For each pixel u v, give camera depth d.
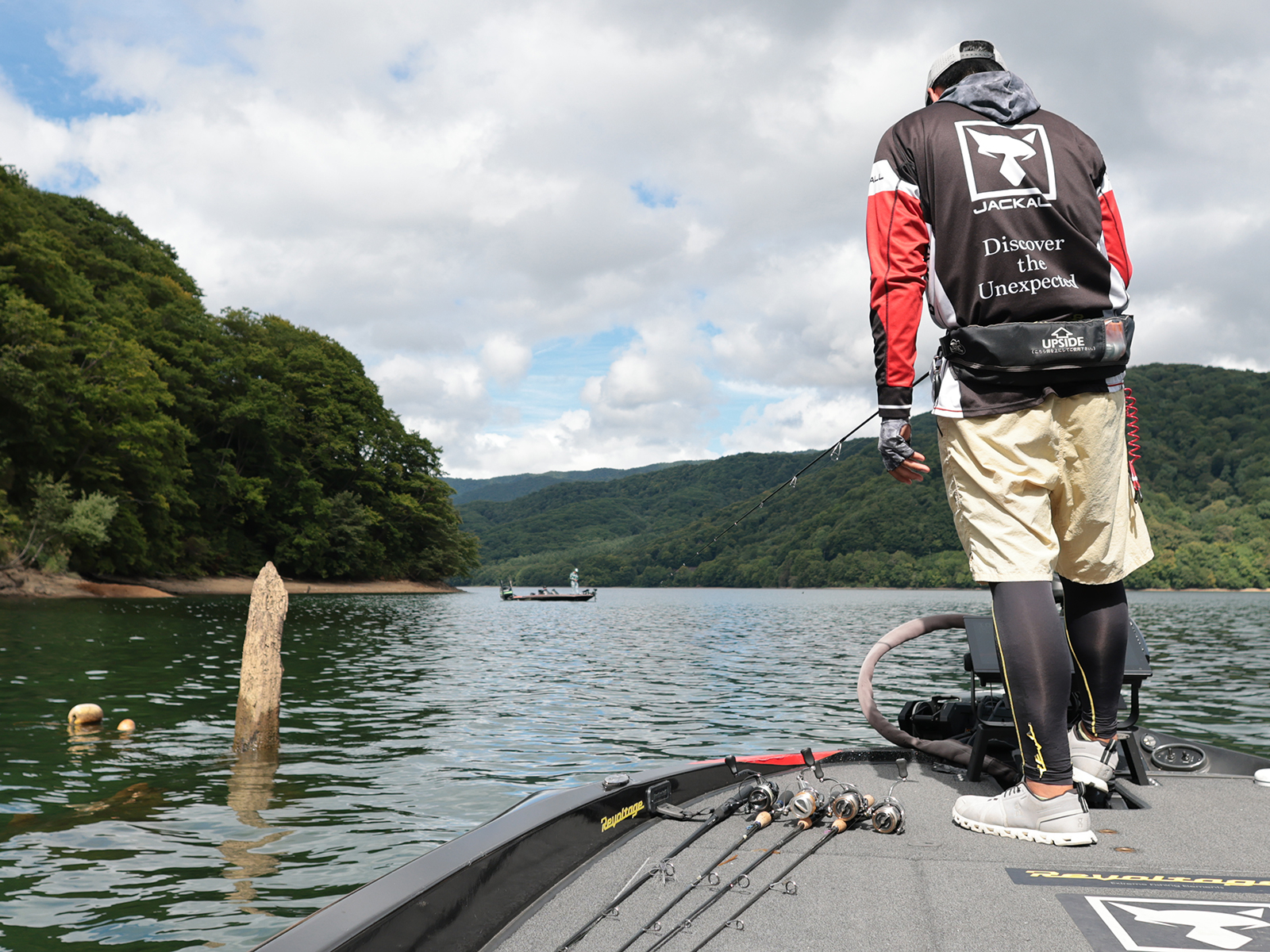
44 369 40.50
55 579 40.62
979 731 2.37
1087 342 1.82
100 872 5.14
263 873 5.14
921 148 1.97
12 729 9.66
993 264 1.89
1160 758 2.70
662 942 1.33
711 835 1.93
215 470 59.72
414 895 1.19
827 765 2.62
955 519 2.04
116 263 59.06
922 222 1.99
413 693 14.54
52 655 16.92
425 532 81.69
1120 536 2.05
